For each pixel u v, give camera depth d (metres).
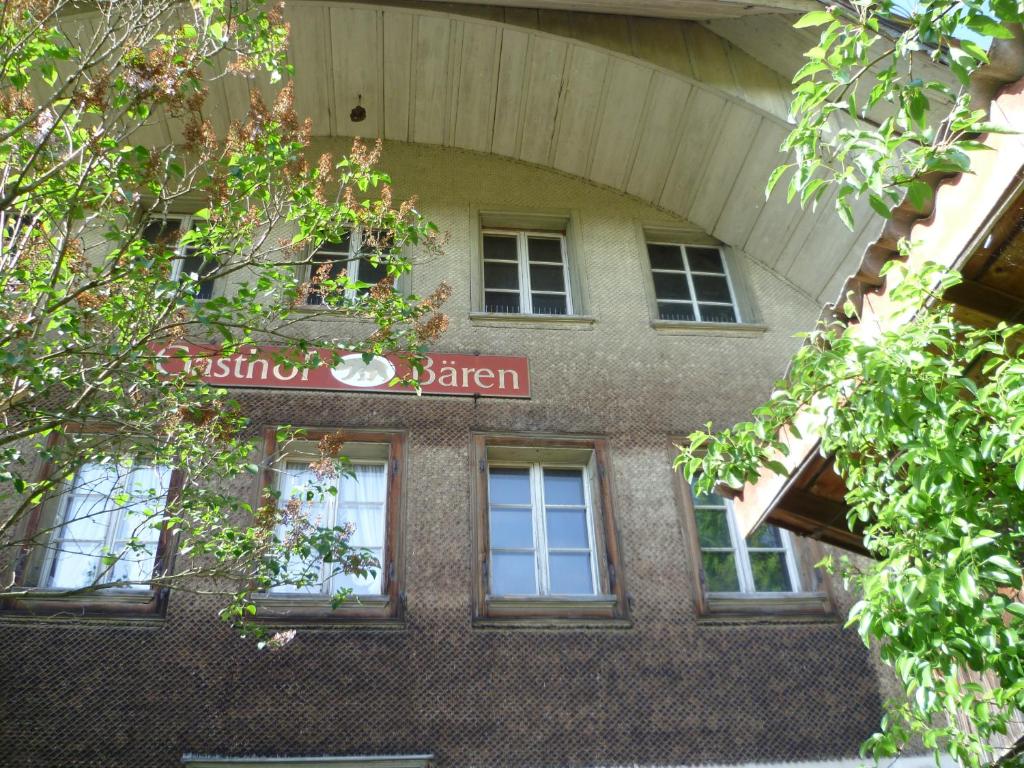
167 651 8.33
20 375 5.58
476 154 13.65
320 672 8.39
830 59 4.32
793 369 5.26
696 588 9.50
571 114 13.07
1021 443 3.82
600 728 8.42
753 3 11.34
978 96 4.47
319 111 13.32
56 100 6.20
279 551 6.86
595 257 12.64
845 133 4.26
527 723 8.37
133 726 7.89
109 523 9.09
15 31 6.27
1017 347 5.14
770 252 13.00
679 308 12.52
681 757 8.38
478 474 10.02
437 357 10.97
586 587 9.66
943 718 8.55
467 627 8.88
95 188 6.08
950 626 4.20
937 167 4.14
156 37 6.89
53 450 6.24
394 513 9.59
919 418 4.29
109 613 8.45
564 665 8.77
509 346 11.27
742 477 5.48
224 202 6.55
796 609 9.44
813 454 6.09
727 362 11.59
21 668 8.05
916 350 4.34
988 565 3.95
